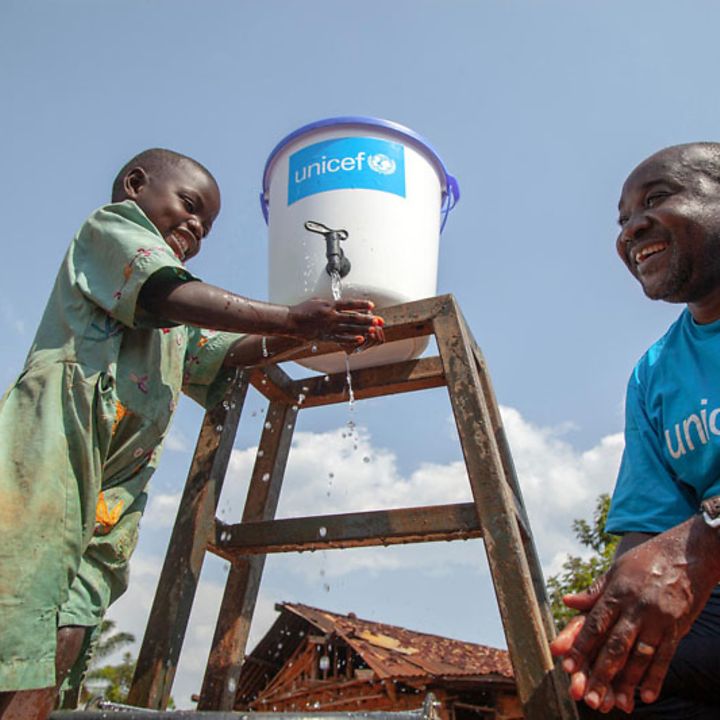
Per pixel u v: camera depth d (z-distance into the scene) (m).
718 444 1.69
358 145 2.43
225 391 2.38
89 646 1.65
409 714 1.43
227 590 2.50
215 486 2.25
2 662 1.33
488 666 10.95
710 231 1.74
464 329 2.23
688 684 1.63
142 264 1.67
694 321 1.94
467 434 2.04
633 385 2.07
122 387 1.76
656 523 1.82
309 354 2.49
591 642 1.19
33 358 1.67
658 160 1.84
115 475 1.76
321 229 2.34
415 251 2.41
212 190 2.15
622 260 1.97
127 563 1.76
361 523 2.12
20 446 1.52
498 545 1.88
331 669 11.73
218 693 2.32
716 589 1.63
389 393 2.62
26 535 1.42
